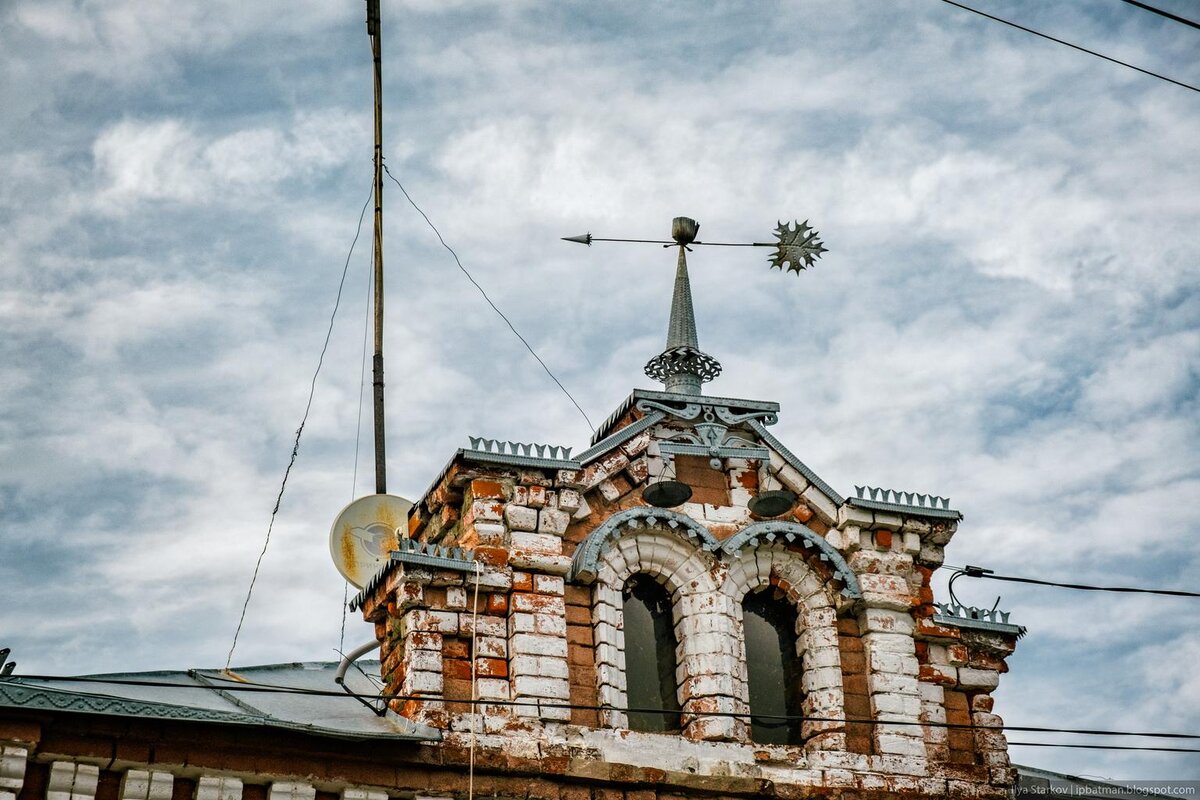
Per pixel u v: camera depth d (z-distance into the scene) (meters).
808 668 26.09
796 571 26.64
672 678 25.75
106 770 21.69
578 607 25.34
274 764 22.41
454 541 25.67
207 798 21.91
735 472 27.05
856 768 25.38
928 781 25.64
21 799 21.05
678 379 27.89
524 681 24.23
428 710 23.61
